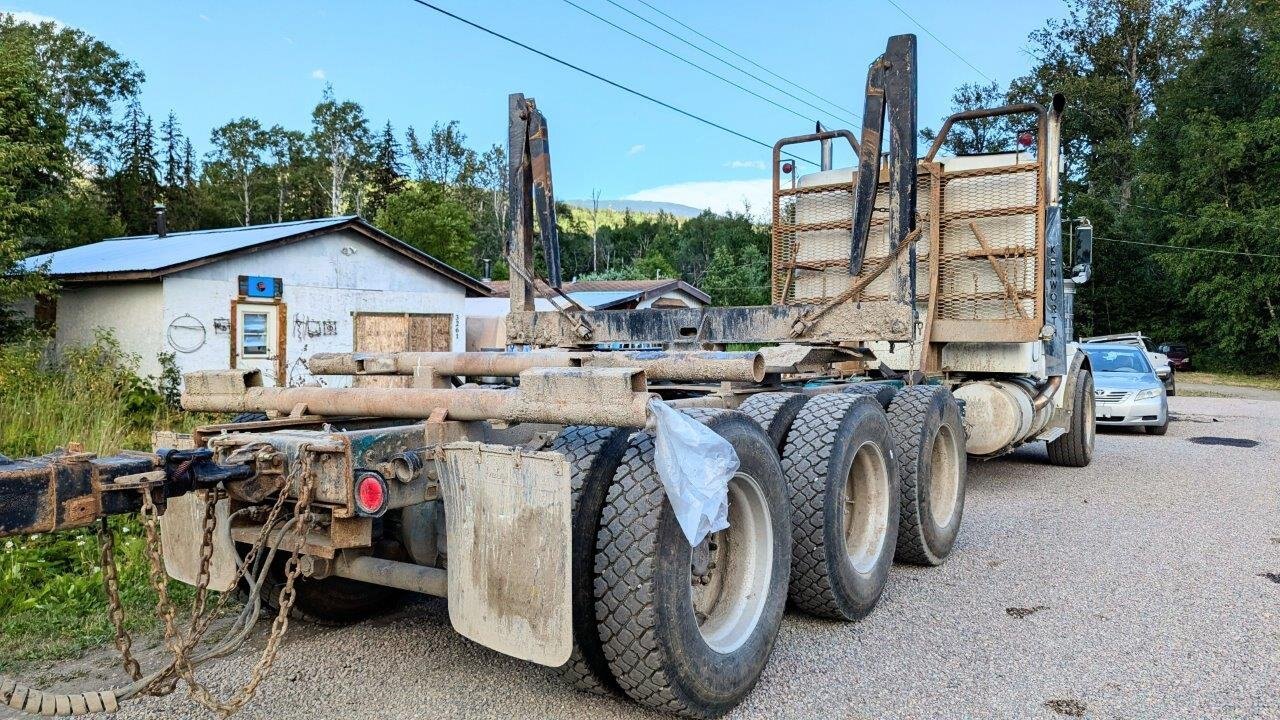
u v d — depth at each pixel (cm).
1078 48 4881
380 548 369
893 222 511
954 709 329
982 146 4656
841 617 421
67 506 219
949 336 691
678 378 408
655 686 295
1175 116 3972
